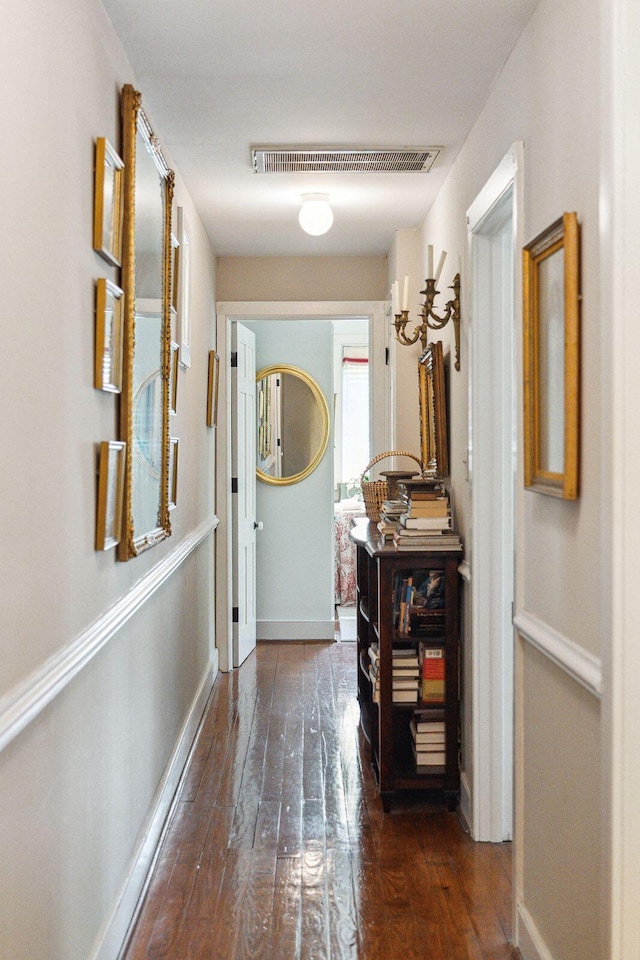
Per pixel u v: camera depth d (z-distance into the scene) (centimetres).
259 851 304
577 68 195
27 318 162
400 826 326
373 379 561
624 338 167
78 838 201
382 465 557
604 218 171
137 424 265
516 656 251
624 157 166
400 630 345
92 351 217
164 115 322
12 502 153
